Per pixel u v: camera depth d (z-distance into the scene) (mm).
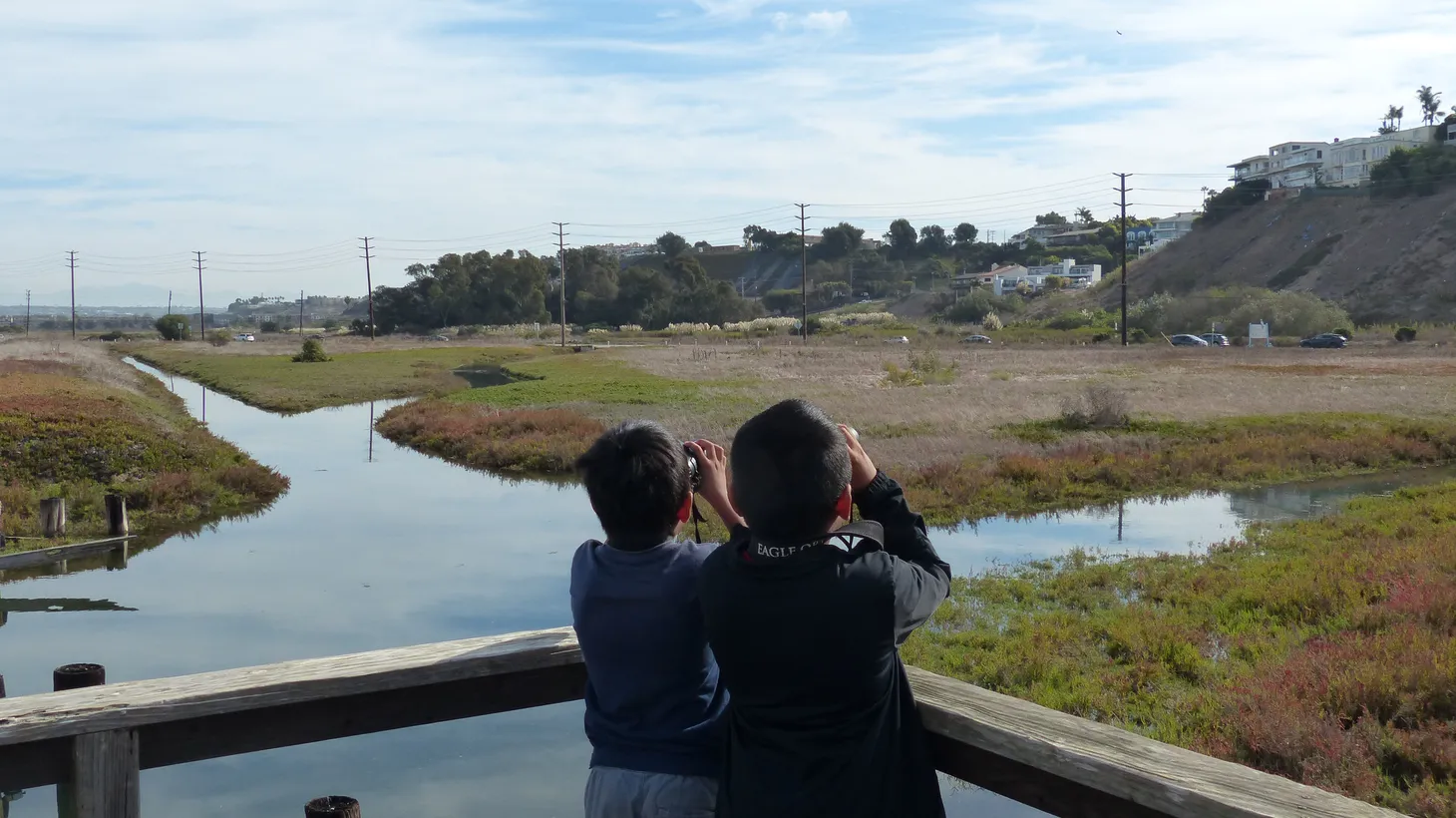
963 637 9828
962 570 13109
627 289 135625
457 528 16812
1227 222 122625
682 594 2359
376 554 14812
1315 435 24391
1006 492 18359
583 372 50594
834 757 2072
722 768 2260
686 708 2395
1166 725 7523
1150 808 1917
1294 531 14844
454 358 68188
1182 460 20812
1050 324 98250
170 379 57406
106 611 11891
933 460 21062
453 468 23938
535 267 138000
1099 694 8242
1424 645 8195
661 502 2428
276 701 2453
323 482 21953
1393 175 111500
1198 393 33875
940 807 2230
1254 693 7625
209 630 11016
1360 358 52656
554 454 23578
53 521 15727
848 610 2049
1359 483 19922
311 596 12445
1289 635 9391
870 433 25594
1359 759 6480
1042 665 8828
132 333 140250
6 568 14125
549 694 2814
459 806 6977
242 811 6980
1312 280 100812
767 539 2162
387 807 6996
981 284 153000
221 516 18141
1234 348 64312
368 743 8250
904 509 2412
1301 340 69750
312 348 64812
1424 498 16984
